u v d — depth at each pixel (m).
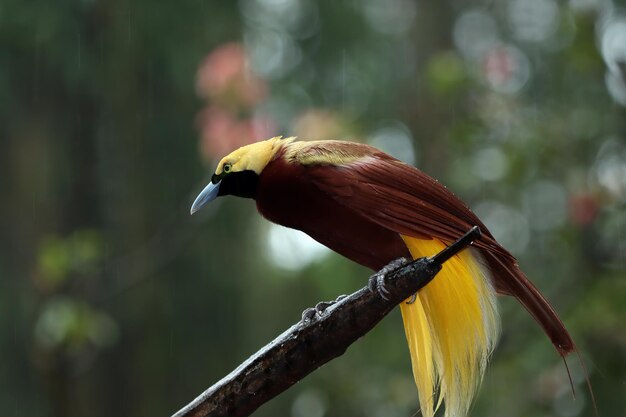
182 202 17.50
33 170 18.28
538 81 14.15
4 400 17.05
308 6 17.44
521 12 15.95
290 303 17.91
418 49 16.61
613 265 11.21
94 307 14.31
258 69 16.44
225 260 18.09
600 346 10.66
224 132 12.03
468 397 7.20
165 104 17.30
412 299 7.53
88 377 17.50
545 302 6.95
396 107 16.72
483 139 12.11
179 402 18.16
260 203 7.59
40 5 16.14
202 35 16.70
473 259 7.23
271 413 17.56
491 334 7.19
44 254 12.89
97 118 17.91
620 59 11.97
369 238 7.43
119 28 16.66
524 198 12.59
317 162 7.39
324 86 17.20
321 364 6.24
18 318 17.58
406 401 12.11
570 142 11.89
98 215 18.19
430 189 7.36
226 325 18.25
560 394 10.97
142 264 15.90
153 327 18.00
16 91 17.33
